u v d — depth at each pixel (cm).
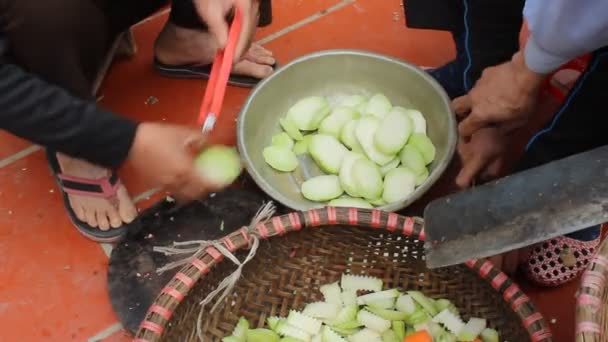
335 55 127
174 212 123
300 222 98
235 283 100
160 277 117
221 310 101
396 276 105
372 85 130
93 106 94
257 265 101
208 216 122
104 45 118
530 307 89
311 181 120
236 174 116
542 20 85
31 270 122
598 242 112
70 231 125
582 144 101
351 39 150
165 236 121
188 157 98
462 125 117
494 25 112
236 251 97
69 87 107
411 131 121
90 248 124
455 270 98
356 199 118
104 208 122
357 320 104
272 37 150
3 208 128
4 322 117
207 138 115
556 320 114
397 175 117
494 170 119
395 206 109
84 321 117
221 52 102
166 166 97
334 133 126
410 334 100
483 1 111
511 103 105
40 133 93
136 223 122
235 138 134
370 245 102
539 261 113
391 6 154
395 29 151
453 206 76
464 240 74
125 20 122
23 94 91
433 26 129
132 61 147
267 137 128
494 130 117
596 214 66
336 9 154
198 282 94
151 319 90
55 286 120
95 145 94
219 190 124
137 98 142
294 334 102
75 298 119
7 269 122
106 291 119
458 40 129
